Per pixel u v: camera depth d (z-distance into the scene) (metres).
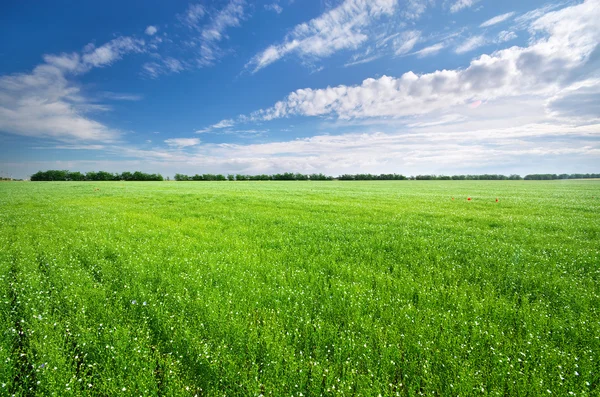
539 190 50.56
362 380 3.83
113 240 11.38
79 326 4.86
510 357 4.34
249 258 9.00
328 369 4.02
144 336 4.84
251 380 3.85
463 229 13.98
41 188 49.47
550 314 5.55
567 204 25.47
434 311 5.61
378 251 10.02
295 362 4.05
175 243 10.86
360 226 14.51
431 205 24.64
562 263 8.64
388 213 19.45
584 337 4.79
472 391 3.70
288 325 5.17
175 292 6.47
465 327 4.98
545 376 3.85
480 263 8.72
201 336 4.82
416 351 4.45
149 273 7.56
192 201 27.28
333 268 8.22
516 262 8.67
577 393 3.56
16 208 21.31
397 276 7.78
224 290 6.61
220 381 3.89
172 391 3.68
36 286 6.55
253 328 5.00
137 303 5.86
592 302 6.09
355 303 5.82
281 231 13.41
